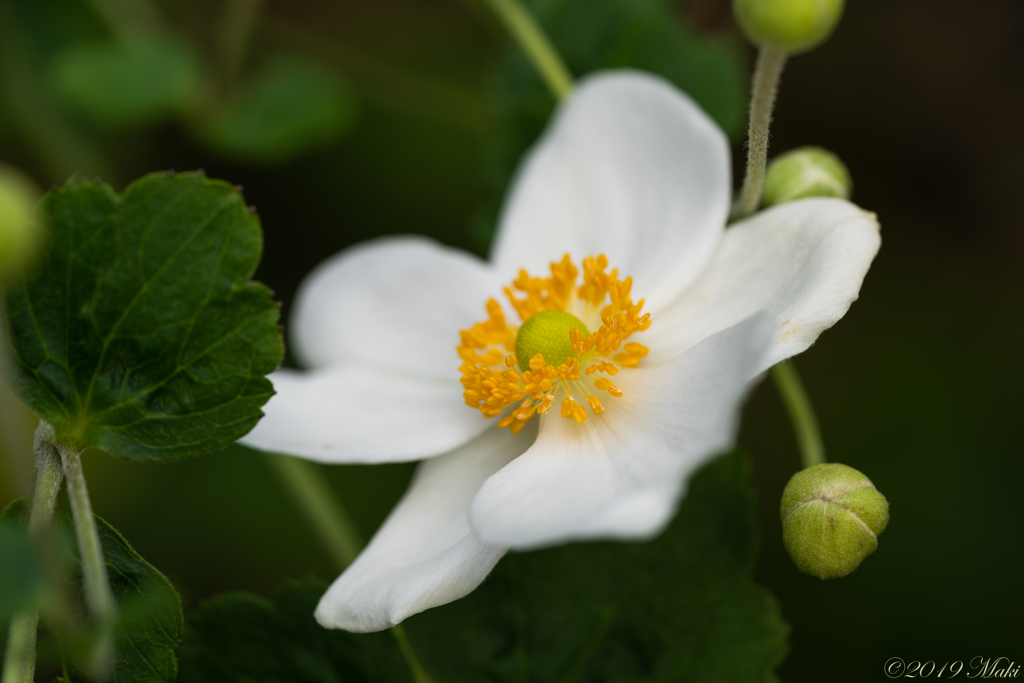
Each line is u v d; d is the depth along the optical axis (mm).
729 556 273
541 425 264
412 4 379
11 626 243
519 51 327
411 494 267
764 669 271
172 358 253
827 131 380
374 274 295
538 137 319
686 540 273
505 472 256
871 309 370
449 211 366
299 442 271
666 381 259
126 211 250
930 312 368
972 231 372
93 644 237
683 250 273
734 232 270
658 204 280
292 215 365
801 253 261
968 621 343
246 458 353
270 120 353
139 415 255
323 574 350
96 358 253
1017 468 354
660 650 273
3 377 242
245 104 354
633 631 273
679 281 271
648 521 233
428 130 370
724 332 253
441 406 279
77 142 354
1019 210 370
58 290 251
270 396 254
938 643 342
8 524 250
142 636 252
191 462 352
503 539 241
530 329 271
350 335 292
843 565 258
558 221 288
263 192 365
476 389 269
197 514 350
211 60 354
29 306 251
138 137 361
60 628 249
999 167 372
